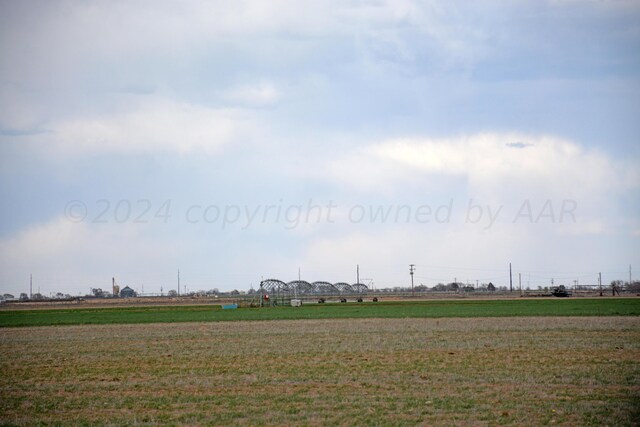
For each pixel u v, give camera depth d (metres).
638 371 36.56
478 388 32.38
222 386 34.38
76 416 28.69
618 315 82.00
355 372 37.62
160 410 29.34
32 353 51.09
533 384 33.16
